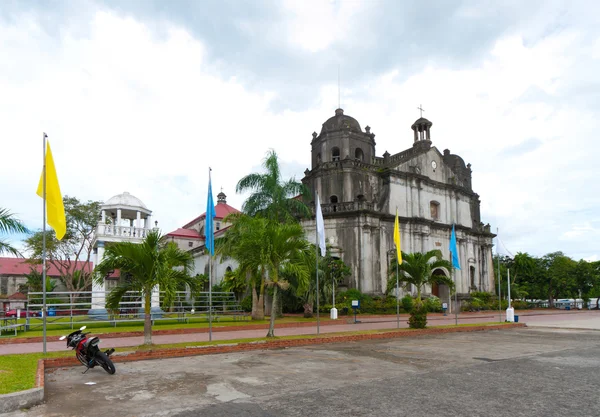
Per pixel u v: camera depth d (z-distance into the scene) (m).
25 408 6.73
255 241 16.25
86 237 40.88
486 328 21.52
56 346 14.38
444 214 42.00
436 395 7.51
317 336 16.00
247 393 7.62
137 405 6.86
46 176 12.38
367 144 39.69
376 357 11.94
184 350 12.27
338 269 29.33
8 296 50.75
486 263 46.31
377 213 35.28
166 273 12.86
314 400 7.14
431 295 38.12
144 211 29.25
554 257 57.00
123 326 21.09
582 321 28.45
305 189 28.38
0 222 14.80
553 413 6.47
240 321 24.19
